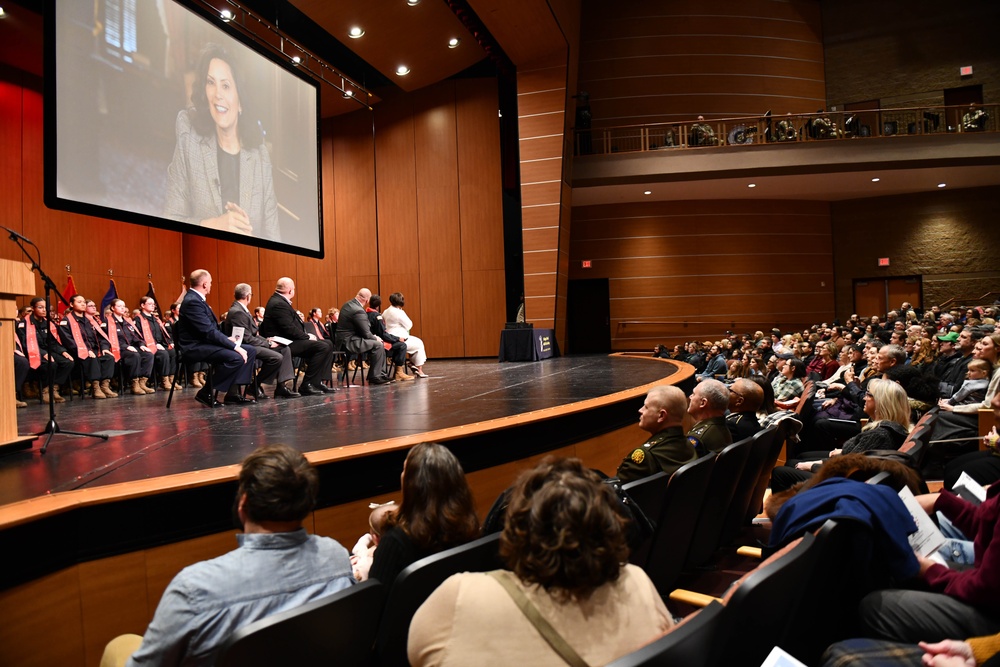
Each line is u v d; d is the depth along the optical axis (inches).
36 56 394.6
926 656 56.0
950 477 133.6
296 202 370.6
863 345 337.1
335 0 398.9
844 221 673.6
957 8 646.5
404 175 553.3
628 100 643.5
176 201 282.4
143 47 267.9
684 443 114.3
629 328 649.6
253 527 61.5
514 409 175.0
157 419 189.9
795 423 152.6
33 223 418.0
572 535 40.9
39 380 291.3
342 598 51.5
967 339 219.1
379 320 326.0
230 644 45.8
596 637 41.1
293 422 168.7
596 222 656.4
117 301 353.7
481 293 537.6
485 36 464.8
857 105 670.5
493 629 40.6
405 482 71.7
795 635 59.5
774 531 71.3
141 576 93.0
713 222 652.1
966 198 636.1
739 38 652.7
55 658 84.0
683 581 108.1
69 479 103.2
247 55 334.6
